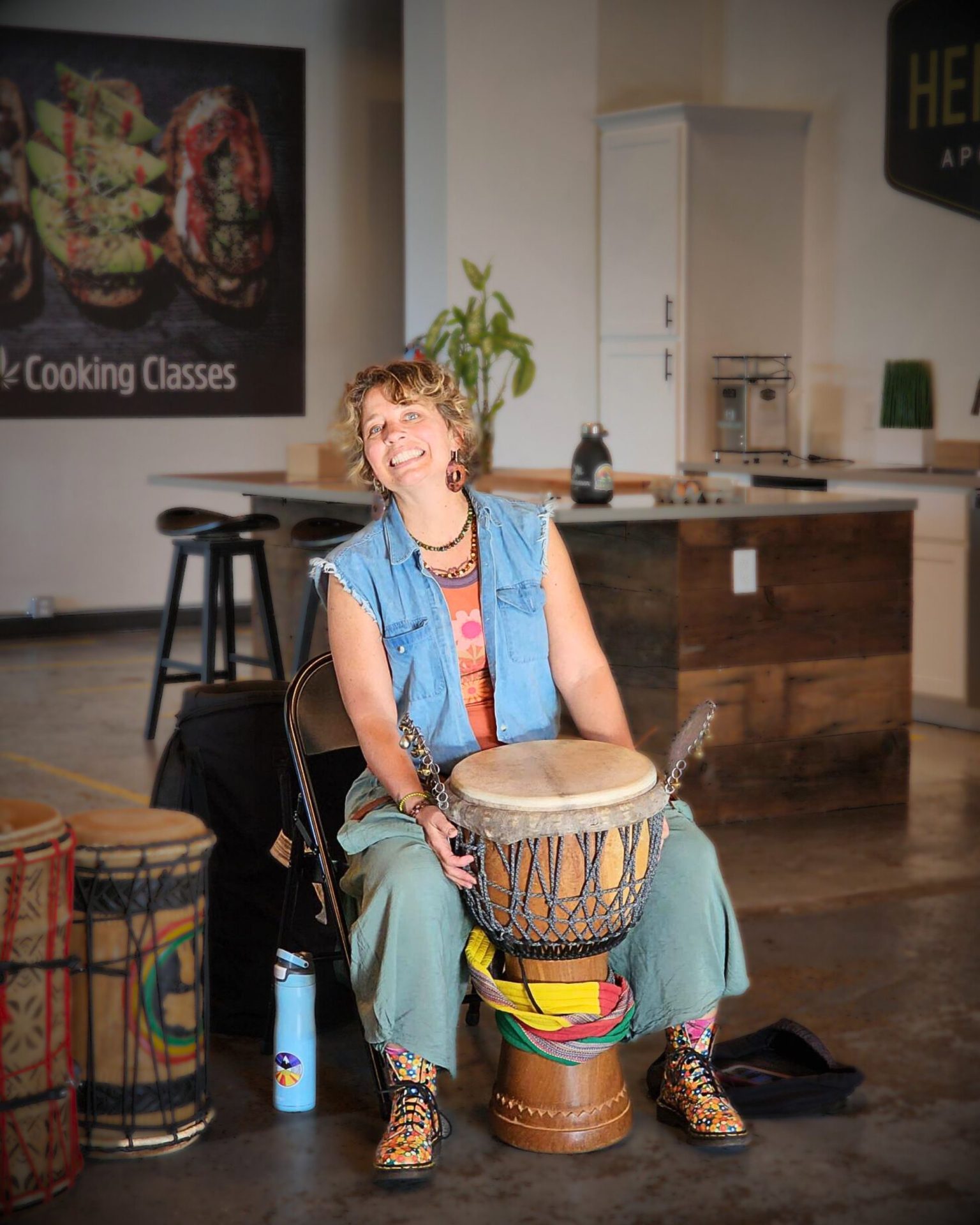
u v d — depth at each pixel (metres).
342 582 2.46
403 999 2.26
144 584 8.47
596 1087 2.37
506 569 2.50
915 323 6.48
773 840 4.14
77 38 7.94
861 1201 2.20
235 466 8.56
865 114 6.68
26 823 2.19
